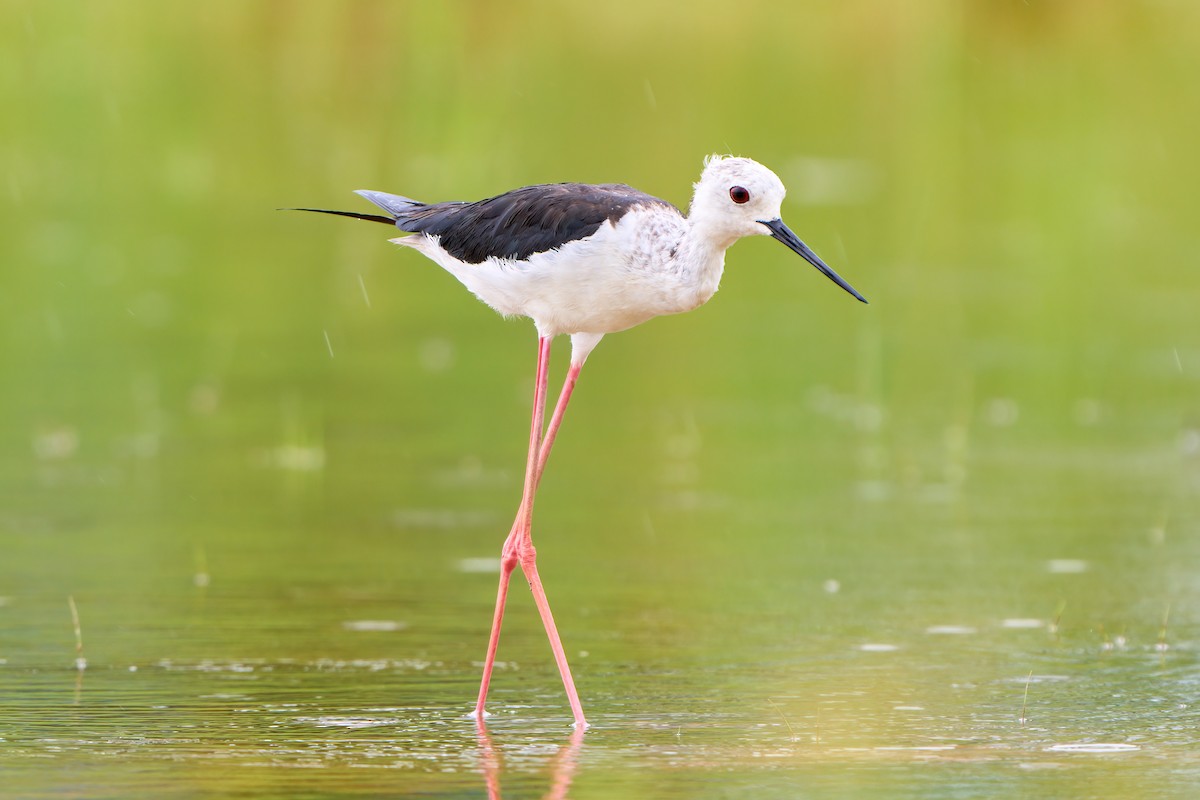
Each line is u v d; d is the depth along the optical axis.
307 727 8.58
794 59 30.58
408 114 27.25
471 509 12.93
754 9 32.62
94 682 9.27
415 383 16.41
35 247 20.73
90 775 7.79
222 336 17.80
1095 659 9.84
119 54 29.55
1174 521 12.71
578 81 28.64
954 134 26.86
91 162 24.77
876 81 29.66
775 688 9.31
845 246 21.42
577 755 8.17
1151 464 14.27
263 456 14.23
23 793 7.55
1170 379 16.75
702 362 17.38
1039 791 7.64
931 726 8.66
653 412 15.71
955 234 22.22
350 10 31.09
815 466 14.21
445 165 24.08
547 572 11.51
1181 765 8.01
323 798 7.52
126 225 21.97
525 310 9.73
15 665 9.55
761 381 16.73
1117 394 16.33
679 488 13.55
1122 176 25.06
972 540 12.28
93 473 13.64
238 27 31.11
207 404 15.63
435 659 9.82
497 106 27.17
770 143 25.78
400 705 8.99
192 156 25.19
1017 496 13.37
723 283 20.66
